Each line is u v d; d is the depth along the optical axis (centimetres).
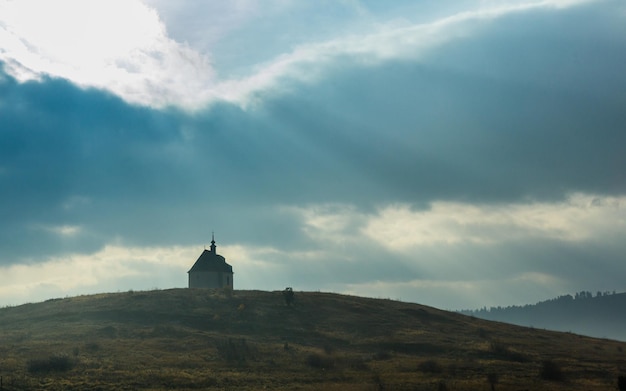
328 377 7100
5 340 8731
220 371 7262
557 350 9444
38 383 6406
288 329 9825
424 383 6669
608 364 8481
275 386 6581
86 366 7194
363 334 9788
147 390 6297
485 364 8081
